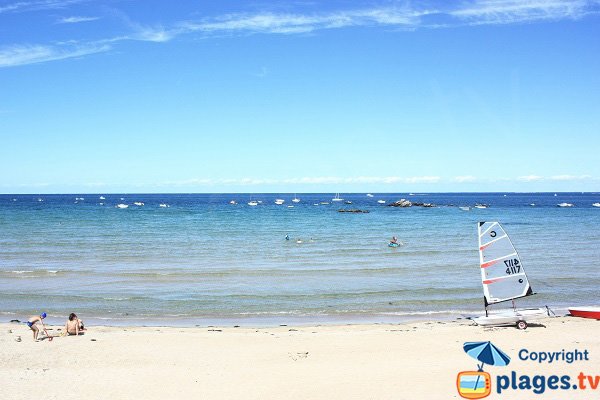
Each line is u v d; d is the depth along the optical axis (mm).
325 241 59406
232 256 46312
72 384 15305
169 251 49438
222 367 16953
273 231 72938
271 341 20109
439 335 20766
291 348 19141
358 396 14336
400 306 27156
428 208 156500
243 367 16938
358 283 33250
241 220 98062
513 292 22016
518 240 60375
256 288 31719
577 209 150875
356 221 96062
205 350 18953
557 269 38500
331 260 43750
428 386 15070
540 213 127750
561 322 22922
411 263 41781
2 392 14562
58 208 143375
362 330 22031
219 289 31453
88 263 41594
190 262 42469
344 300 28500
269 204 195750
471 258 44688
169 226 80812
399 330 21859
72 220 92000
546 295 29500
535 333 20812
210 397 14305
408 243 57125
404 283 33188
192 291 30844
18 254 46500
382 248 52219
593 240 60156
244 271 37719
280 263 42000
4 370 16547
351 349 18938
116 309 26547
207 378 15875
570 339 19797
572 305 27031
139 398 14227
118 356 18172
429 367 16766
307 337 20734
